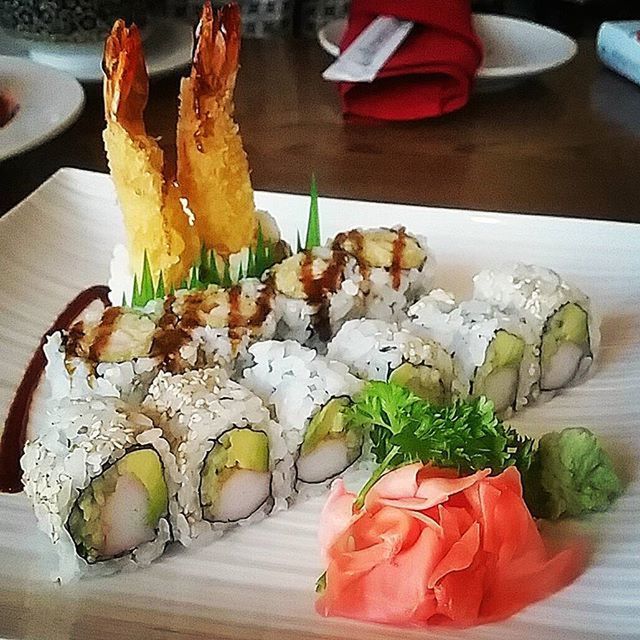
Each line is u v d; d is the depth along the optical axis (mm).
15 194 361
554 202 364
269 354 249
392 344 253
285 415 239
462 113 444
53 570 211
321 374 242
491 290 285
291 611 206
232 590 212
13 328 297
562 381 282
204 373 240
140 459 217
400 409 226
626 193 372
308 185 370
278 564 221
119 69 263
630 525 228
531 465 230
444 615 200
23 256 326
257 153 396
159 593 210
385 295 287
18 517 226
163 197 273
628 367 289
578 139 420
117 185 275
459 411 223
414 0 468
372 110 433
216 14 289
